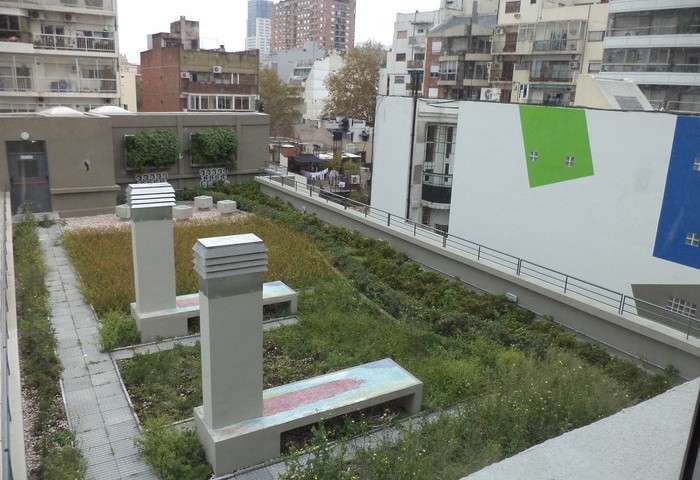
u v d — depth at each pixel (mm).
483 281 16703
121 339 12031
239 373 8219
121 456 8484
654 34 31750
